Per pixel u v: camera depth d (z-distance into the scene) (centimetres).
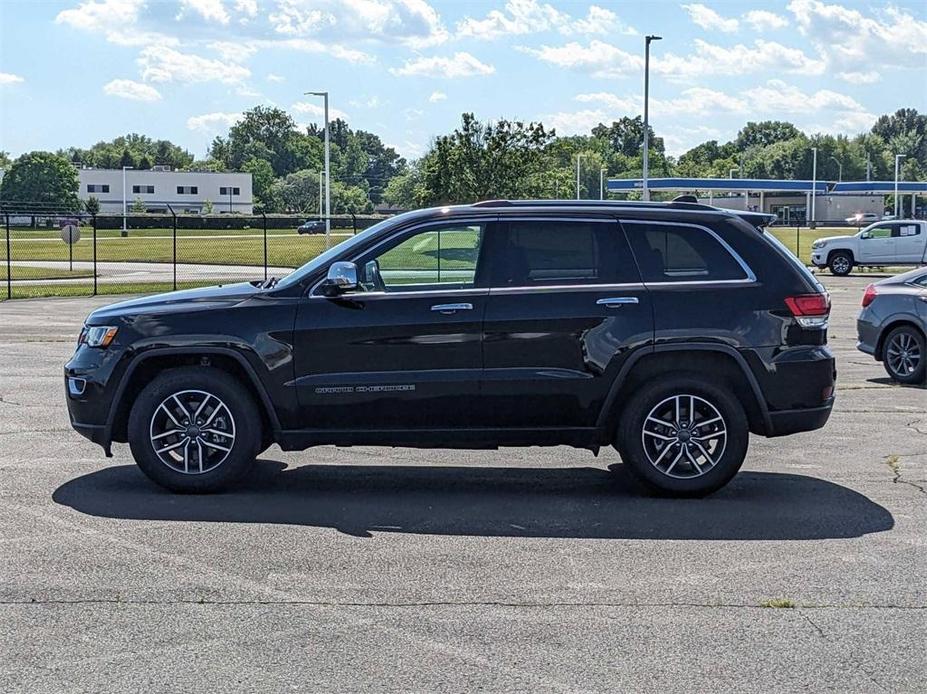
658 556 655
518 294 784
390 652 500
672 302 783
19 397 1252
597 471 897
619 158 17900
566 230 798
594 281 789
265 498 794
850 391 1334
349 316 784
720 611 557
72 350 1736
